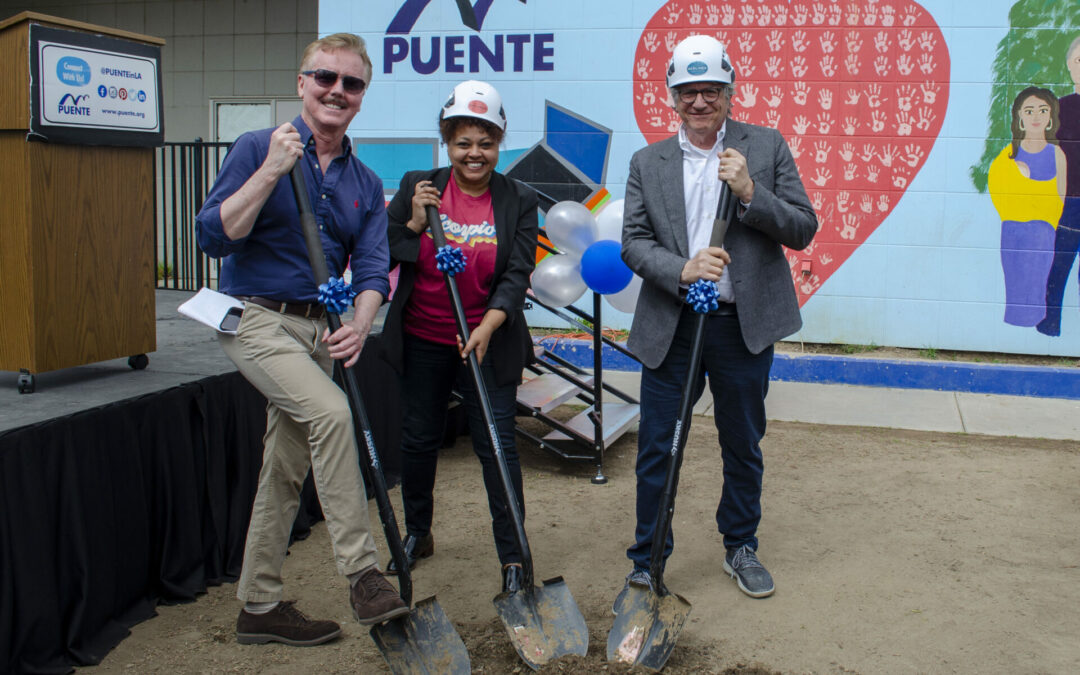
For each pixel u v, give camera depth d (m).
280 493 2.79
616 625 2.74
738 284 2.97
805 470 4.64
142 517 3.04
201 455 3.31
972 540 3.74
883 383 6.36
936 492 4.32
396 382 4.57
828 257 6.72
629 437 5.34
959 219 6.52
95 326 3.36
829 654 2.82
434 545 3.68
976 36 6.35
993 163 6.42
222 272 2.78
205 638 2.90
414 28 7.12
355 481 2.61
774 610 3.11
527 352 3.22
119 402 2.95
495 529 3.12
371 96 7.25
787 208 2.88
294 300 2.71
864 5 6.48
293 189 2.57
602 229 4.26
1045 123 6.31
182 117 10.02
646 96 6.84
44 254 3.15
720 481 4.48
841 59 6.55
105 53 3.35
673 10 6.74
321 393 2.59
